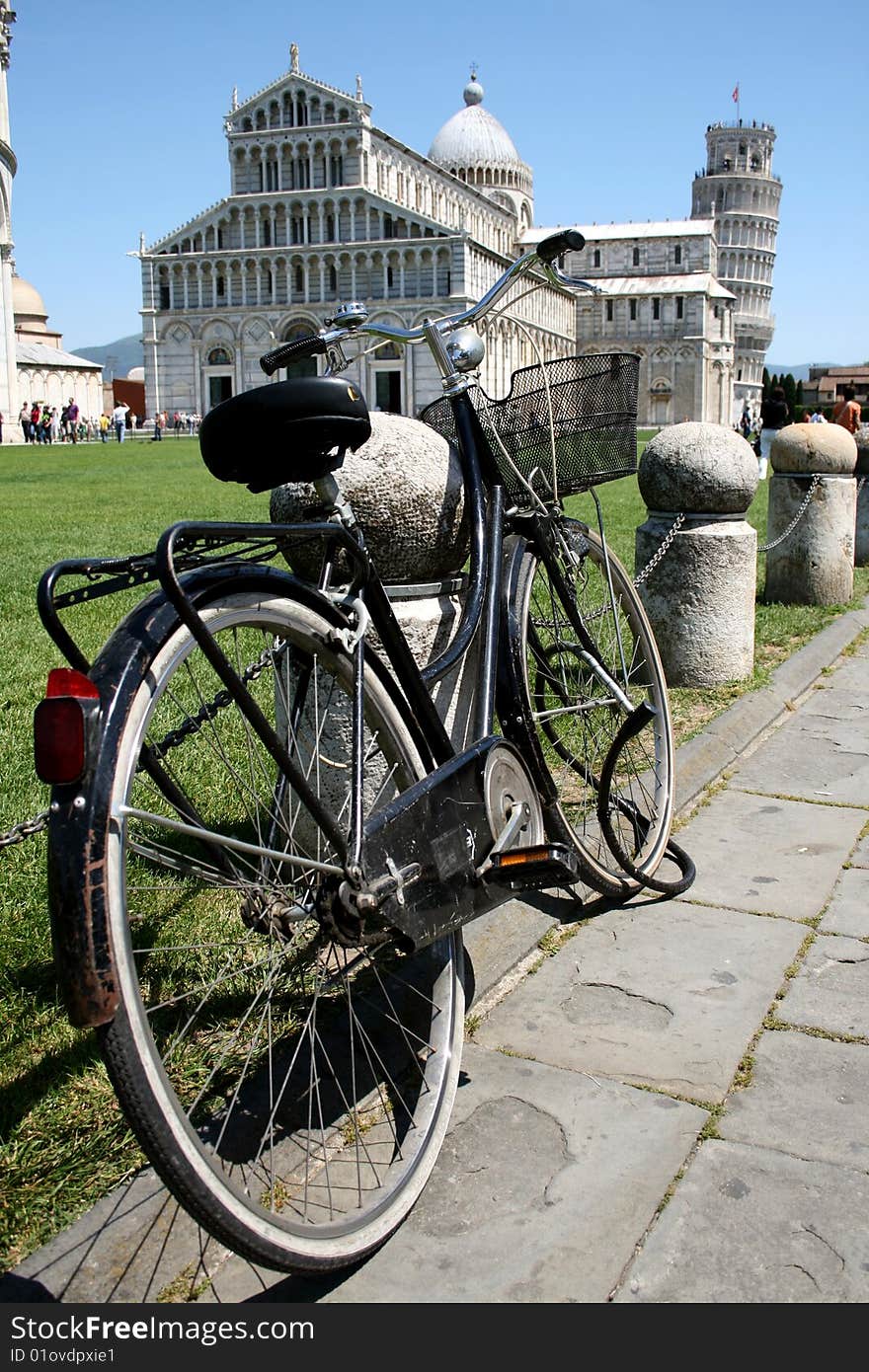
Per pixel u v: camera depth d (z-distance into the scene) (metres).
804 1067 2.91
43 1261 2.17
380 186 88.44
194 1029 2.90
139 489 24.16
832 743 5.76
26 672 6.25
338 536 2.43
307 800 2.19
